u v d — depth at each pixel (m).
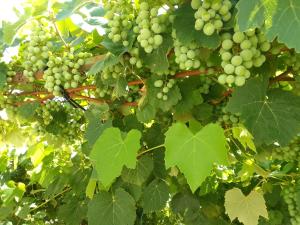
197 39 0.36
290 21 0.28
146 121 0.48
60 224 0.91
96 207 0.52
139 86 0.51
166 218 0.83
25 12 0.45
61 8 0.47
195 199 0.62
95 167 0.42
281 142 0.39
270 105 0.40
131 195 0.52
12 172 1.00
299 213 0.58
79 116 0.60
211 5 0.34
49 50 0.47
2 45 0.49
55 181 0.74
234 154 0.56
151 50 0.40
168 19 0.40
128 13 0.43
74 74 0.47
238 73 0.34
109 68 0.46
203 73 0.45
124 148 0.41
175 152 0.37
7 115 0.55
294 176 0.60
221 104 0.51
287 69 0.44
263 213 0.48
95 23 0.47
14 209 0.86
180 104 0.49
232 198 0.48
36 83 0.52
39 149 0.76
